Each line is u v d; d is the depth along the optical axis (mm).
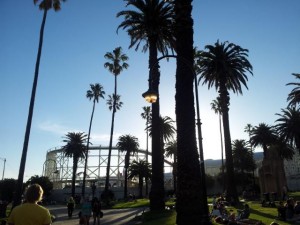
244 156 91812
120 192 107812
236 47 43438
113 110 68125
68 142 88750
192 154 13977
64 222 26641
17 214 5117
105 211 41875
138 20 32906
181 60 15297
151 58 31547
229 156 39844
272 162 58281
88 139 80375
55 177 122688
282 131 60375
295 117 59281
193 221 13219
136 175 93875
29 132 29844
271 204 35594
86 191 105562
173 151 83875
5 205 30938
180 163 13953
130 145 92812
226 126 41094
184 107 14586
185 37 15758
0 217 29688
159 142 29719
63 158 119375
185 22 15945
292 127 58938
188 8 16344
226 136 40688
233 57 43375
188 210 13320
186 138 14156
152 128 30062
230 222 18453
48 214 5316
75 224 24812
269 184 57594
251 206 36094
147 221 22328
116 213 36000
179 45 15633
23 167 28891
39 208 5254
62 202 98000
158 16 32062
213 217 20953
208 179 107062
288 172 125062
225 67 41062
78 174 115875
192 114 14586
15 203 27922
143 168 92188
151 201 28172
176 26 16141
